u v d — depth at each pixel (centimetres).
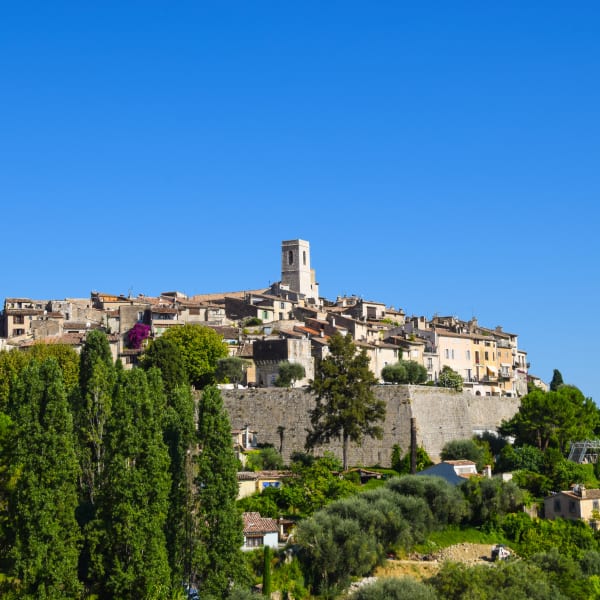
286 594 14012
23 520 12144
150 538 12500
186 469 13625
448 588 13700
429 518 16488
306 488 16750
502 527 17300
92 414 14312
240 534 13350
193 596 13112
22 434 12538
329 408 18875
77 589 12069
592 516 17525
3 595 11869
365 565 14750
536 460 19400
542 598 13600
